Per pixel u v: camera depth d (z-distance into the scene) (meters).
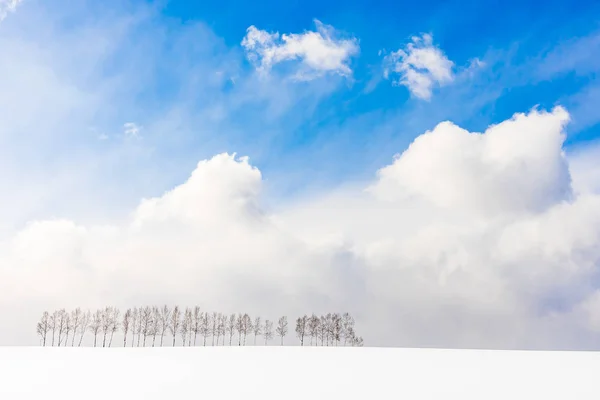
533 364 35.12
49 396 19.86
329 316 118.94
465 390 21.86
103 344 103.25
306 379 25.44
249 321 114.00
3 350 54.34
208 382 24.00
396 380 25.12
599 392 21.39
